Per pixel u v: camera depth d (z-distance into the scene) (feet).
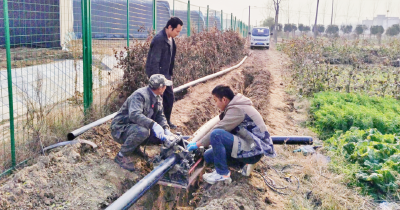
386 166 15.49
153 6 30.50
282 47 91.20
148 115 14.73
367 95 31.83
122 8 31.19
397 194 14.25
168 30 17.94
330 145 19.56
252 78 45.47
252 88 36.40
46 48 19.56
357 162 16.63
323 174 16.11
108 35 25.77
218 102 14.05
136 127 14.34
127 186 14.29
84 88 19.36
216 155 13.89
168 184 14.02
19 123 17.85
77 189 13.10
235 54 56.29
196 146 14.44
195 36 40.52
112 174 14.33
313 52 57.26
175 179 13.94
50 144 15.96
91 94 19.80
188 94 29.25
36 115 17.06
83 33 19.06
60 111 17.89
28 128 15.57
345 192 14.71
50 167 13.55
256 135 13.75
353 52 68.44
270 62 63.62
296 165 17.22
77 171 13.85
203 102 26.76
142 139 14.37
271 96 33.37
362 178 15.31
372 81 37.17
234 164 15.66
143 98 14.23
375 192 14.92
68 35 19.44
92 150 15.43
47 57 19.49
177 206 15.69
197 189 16.63
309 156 17.83
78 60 21.40
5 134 16.46
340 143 18.78
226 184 14.53
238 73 42.16
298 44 67.72
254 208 13.19
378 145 17.33
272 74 48.16
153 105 14.75
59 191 12.78
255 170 16.26
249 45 103.71
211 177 14.39
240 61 55.72
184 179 13.83
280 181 15.71
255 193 14.25
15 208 11.54
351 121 23.12
